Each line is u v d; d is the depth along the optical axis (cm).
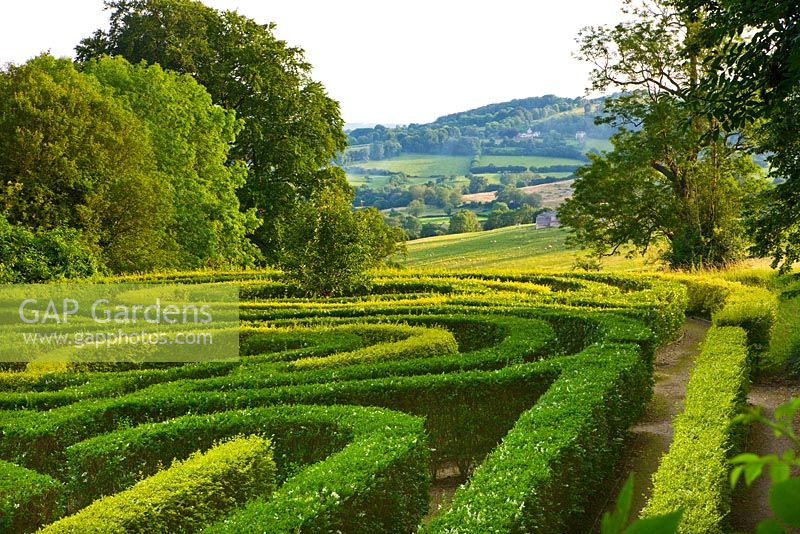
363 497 652
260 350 1364
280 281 2120
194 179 3372
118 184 2773
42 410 1048
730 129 1089
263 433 867
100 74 3262
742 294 1945
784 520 100
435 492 947
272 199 3706
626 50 3381
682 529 567
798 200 1310
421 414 991
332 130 3950
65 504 833
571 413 827
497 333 1412
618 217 3500
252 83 3641
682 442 768
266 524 583
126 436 857
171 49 3522
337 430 848
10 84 2741
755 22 981
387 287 2047
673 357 1634
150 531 636
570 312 1496
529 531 618
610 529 98
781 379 1407
